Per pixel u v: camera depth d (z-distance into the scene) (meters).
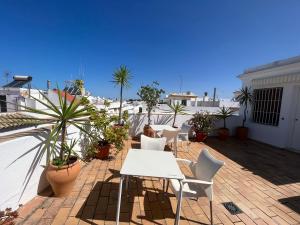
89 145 3.90
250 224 2.05
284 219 2.16
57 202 2.26
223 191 2.81
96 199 2.39
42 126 2.64
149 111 6.31
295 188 2.98
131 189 2.71
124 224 1.95
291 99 5.27
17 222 1.85
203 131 6.19
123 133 4.29
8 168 1.87
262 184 3.10
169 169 1.88
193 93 24.02
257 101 6.57
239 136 6.68
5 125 2.40
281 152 5.10
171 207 2.31
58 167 2.23
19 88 10.38
